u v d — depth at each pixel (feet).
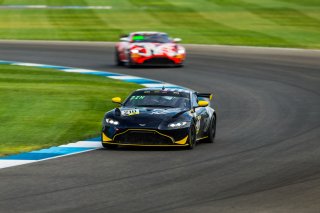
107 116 161.79
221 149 161.68
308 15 577.02
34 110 219.20
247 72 330.54
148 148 161.79
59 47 428.15
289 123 206.28
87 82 293.64
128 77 311.68
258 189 116.78
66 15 590.96
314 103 248.11
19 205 104.42
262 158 149.59
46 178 124.88
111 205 104.53
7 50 412.98
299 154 155.53
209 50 410.93
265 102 249.75
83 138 174.81
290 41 446.19
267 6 635.66
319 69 341.62
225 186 119.24
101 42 452.76
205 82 299.58
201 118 167.94
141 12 608.60
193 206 104.01
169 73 325.42
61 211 100.78
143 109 164.25
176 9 624.18
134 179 124.77
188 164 141.08
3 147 160.86
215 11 608.19
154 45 342.03
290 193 113.70
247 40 451.53
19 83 284.61
